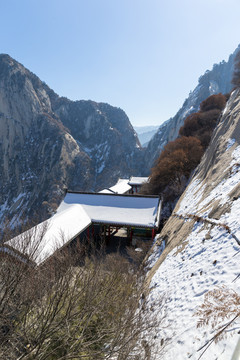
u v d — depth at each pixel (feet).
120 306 24.64
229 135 78.54
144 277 42.09
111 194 104.99
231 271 23.44
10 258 21.57
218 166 65.87
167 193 139.13
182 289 28.86
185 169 133.69
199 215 46.06
